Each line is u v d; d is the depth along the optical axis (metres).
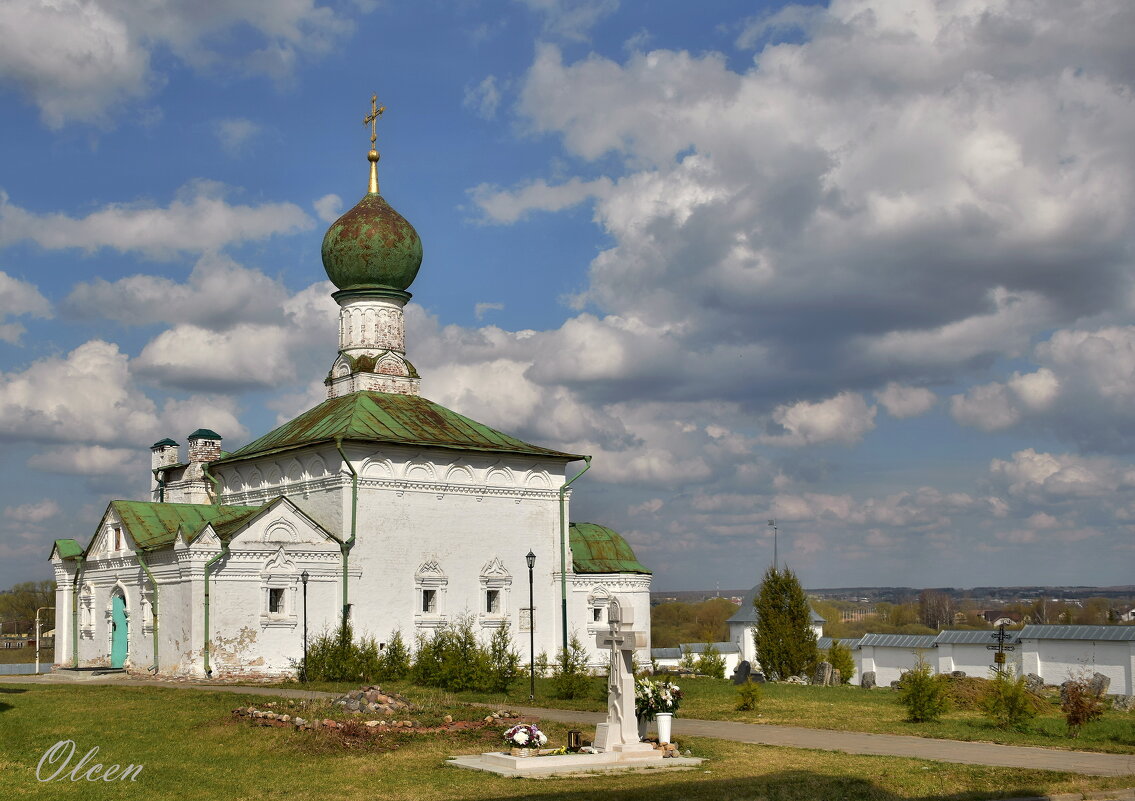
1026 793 21.34
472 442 55.66
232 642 46.91
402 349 61.00
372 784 22.39
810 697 41.91
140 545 49.84
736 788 21.47
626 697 25.78
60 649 57.12
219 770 23.86
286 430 58.09
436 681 43.19
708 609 158.25
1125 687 57.56
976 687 42.69
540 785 22.17
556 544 58.41
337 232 60.62
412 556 52.81
